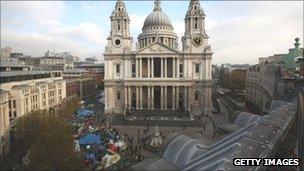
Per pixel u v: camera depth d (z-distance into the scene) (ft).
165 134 309.42
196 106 439.22
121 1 443.32
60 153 180.65
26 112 323.57
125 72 442.09
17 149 269.23
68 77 626.23
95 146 247.50
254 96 482.69
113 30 442.09
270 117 143.23
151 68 433.48
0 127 241.14
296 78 289.33
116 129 331.77
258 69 473.26
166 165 151.33
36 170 173.78
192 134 306.55
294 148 121.70
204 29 433.07
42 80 412.98
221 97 638.12
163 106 435.12
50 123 234.17
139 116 392.06
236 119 227.61
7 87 308.81
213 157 110.01
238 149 100.63
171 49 429.38
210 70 429.79
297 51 397.19
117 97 450.71
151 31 522.06
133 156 235.81
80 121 356.38
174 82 431.02
